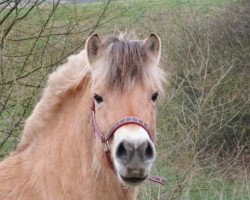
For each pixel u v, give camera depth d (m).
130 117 2.97
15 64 7.07
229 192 8.41
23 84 7.05
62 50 7.21
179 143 7.57
